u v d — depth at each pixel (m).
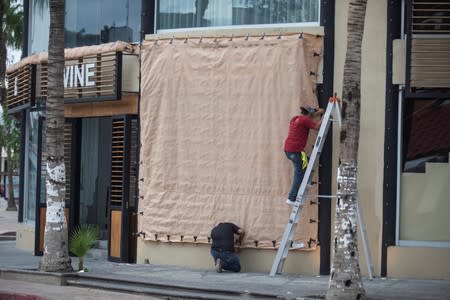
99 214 17.59
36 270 14.18
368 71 13.88
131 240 15.87
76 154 17.73
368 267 13.43
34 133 18.97
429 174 13.73
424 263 13.56
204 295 12.14
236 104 14.50
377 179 13.79
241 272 14.26
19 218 19.55
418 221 13.75
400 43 13.73
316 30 14.20
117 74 15.57
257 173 14.31
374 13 13.90
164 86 15.11
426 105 13.77
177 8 15.53
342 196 11.02
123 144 16.05
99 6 17.14
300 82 14.05
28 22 19.72
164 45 15.16
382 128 13.81
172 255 15.12
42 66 17.33
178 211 14.95
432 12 13.42
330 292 10.98
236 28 14.91
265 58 14.31
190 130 14.88
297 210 13.59
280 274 13.87
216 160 14.64
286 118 14.14
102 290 13.07
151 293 12.51
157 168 15.15
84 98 16.25
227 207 14.52
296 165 13.73
